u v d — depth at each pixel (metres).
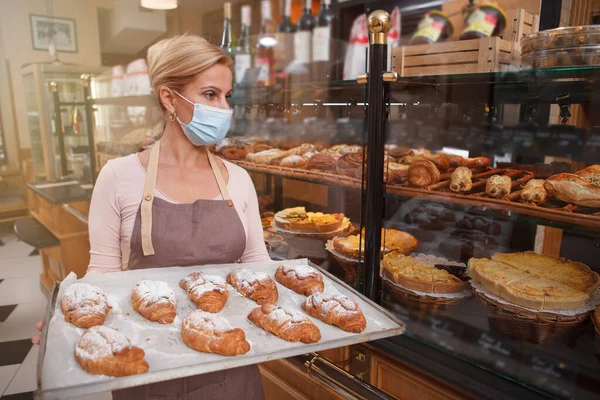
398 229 1.56
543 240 1.41
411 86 1.40
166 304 1.22
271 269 1.55
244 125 2.53
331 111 2.04
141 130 3.30
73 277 1.34
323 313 1.24
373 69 1.38
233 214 1.48
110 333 1.04
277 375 2.00
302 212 2.07
